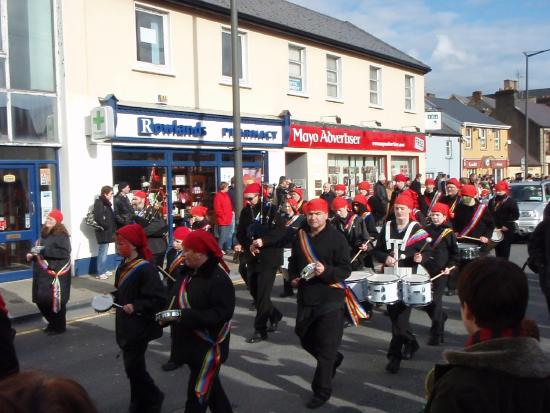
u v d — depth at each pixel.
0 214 11.34
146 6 13.91
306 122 19.08
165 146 14.27
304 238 5.30
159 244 9.56
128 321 4.73
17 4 11.61
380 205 16.52
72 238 12.15
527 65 33.56
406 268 6.39
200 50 15.30
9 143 11.41
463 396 1.95
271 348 7.10
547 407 1.97
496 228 10.37
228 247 14.49
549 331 7.67
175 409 5.20
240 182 12.70
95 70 12.73
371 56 22.48
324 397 5.19
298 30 18.42
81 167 12.34
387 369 6.12
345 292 5.41
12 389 1.21
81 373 6.26
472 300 2.18
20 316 8.72
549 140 54.19
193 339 4.27
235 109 12.58
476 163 39.88
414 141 25.48
